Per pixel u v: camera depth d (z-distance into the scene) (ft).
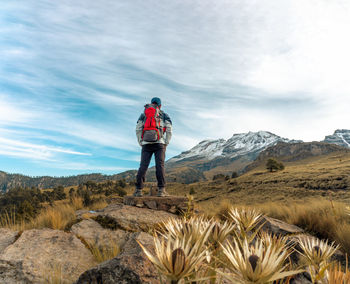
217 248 2.25
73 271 8.60
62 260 9.28
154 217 14.71
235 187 209.77
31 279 7.86
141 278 4.67
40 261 8.95
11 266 8.50
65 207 20.17
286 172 260.21
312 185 146.51
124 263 5.01
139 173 17.93
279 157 599.98
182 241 1.85
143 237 9.27
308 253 2.38
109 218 13.89
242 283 1.43
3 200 276.00
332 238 13.62
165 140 18.17
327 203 20.74
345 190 118.11
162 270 1.61
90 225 13.33
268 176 251.19
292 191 138.10
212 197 178.29
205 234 2.03
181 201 17.02
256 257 1.53
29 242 10.52
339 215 16.08
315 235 14.35
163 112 18.42
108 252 10.50
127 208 16.01
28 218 16.46
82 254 10.12
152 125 17.26
